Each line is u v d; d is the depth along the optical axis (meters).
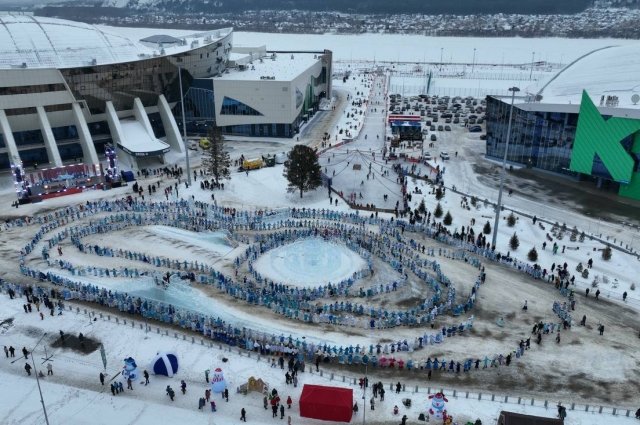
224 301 53.69
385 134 127.62
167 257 63.12
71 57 100.75
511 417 35.34
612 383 42.84
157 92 112.06
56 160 95.44
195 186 88.50
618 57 110.44
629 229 75.12
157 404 39.47
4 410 38.62
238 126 122.88
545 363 45.12
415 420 38.19
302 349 45.44
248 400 40.09
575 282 60.22
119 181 89.25
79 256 62.88
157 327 49.28
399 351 46.28
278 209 79.50
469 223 76.31
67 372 43.03
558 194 89.06
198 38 141.25
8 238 68.62
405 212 78.00
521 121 101.31
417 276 59.50
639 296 57.66
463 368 44.03
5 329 48.22
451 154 112.56
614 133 84.12
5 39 97.56
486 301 55.03
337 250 65.31
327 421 37.94
